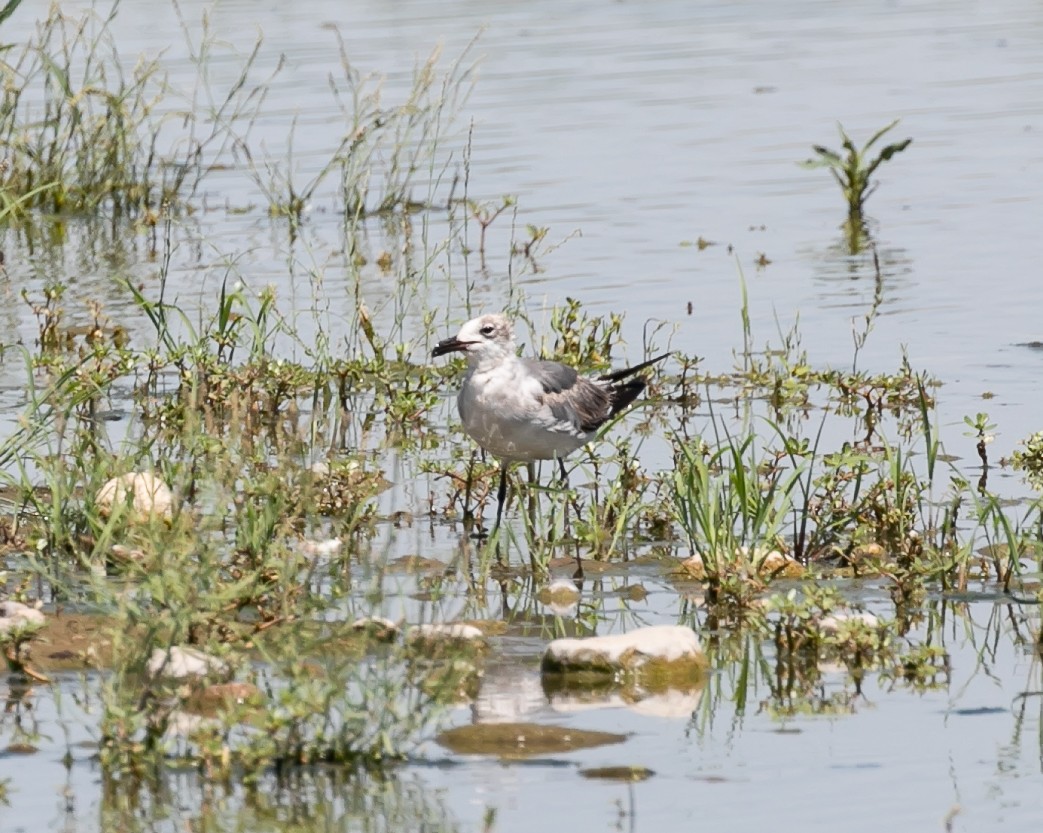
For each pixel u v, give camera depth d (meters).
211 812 8.02
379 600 9.42
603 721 9.15
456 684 9.16
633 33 35.78
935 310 18.78
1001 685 9.65
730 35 35.75
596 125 28.20
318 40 33.28
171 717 9.02
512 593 11.49
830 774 8.43
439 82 29.86
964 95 30.06
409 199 24.27
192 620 9.51
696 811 8.00
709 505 11.52
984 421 13.46
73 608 10.86
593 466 14.43
